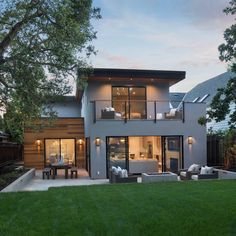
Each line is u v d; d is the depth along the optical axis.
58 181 15.27
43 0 10.42
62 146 21.56
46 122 14.48
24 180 13.91
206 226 5.93
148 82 19.06
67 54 11.61
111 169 14.28
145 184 11.30
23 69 11.85
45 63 11.81
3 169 16.78
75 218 6.59
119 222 6.27
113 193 9.44
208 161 18.22
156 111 17.69
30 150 21.06
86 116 19.22
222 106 5.99
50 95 13.05
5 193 9.62
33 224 6.21
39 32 11.41
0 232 5.72
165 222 6.22
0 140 18.78
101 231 5.72
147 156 17.92
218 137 17.64
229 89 5.93
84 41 11.59
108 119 16.67
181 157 17.42
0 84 12.47
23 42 11.71
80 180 15.69
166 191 9.65
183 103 17.50
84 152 21.56
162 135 17.17
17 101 12.95
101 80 18.41
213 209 7.21
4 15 10.88
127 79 18.14
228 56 5.99
